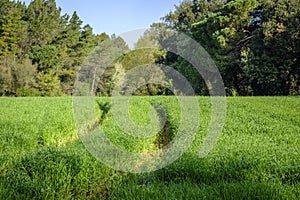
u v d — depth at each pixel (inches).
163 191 182.1
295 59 1241.4
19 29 1742.1
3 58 1534.2
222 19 1357.0
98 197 202.5
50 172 214.7
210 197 172.1
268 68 1246.9
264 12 1321.4
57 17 2385.6
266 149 287.0
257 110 637.9
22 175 209.2
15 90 1467.8
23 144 333.7
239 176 209.9
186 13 1918.1
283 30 1211.9
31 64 1557.6
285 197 170.1
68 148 290.8
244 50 1322.6
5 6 1921.8
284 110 634.8
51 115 565.3
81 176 217.6
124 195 184.4
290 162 233.6
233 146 302.4
